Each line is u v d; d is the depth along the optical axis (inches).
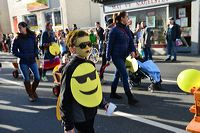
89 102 113.4
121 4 662.5
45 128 210.7
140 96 272.5
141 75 297.7
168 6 573.0
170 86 302.4
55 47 364.2
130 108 239.6
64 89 112.7
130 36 247.4
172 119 209.5
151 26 612.1
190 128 128.2
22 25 262.2
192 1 532.7
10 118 237.5
